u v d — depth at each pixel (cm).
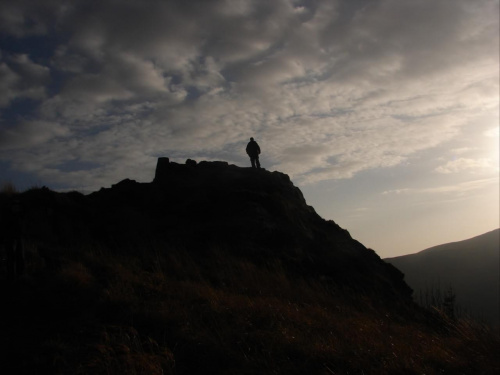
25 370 650
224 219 1778
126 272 1160
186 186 2036
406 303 1536
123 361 659
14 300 943
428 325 1233
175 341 762
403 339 856
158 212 1892
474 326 831
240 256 1532
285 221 1827
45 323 837
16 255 1071
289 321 888
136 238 1606
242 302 991
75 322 833
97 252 1373
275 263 1484
